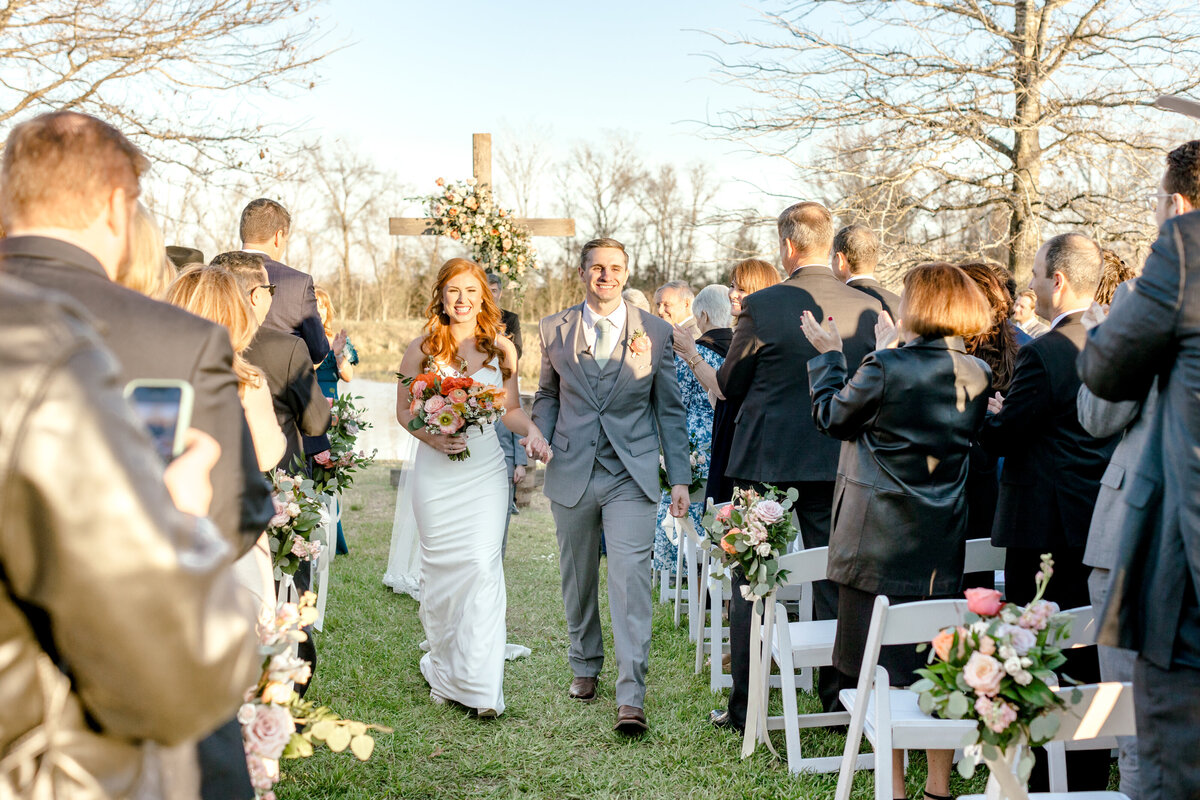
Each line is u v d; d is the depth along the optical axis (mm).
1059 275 3273
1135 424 2426
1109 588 2123
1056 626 2113
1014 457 3270
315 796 3244
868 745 3658
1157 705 2008
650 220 41656
